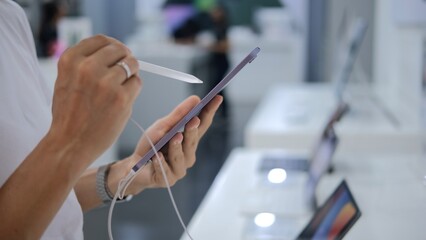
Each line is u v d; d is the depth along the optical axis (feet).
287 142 8.85
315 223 4.59
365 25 9.59
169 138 3.23
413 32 8.68
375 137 8.22
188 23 24.73
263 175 6.82
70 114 2.32
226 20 23.95
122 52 2.34
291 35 27.96
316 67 26.25
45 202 2.41
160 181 3.46
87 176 3.81
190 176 15.31
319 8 25.75
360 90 11.28
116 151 16.39
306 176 6.69
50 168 2.38
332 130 5.92
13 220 2.43
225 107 22.62
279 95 13.25
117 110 2.28
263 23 28.37
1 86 2.93
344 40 11.16
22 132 2.93
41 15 16.71
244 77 28.30
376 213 4.56
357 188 5.31
